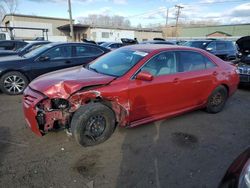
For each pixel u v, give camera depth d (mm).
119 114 3561
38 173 2768
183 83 4082
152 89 3686
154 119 3914
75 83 3166
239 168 1837
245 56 7215
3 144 3395
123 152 3279
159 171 2881
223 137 3848
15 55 6949
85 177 2730
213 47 10508
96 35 42875
